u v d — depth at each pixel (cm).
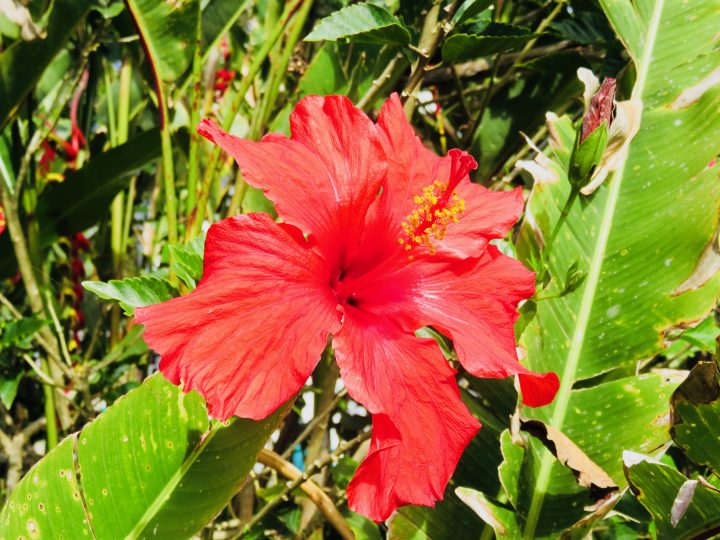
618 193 30
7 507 23
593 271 29
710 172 29
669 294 28
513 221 25
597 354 28
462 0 28
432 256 24
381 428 20
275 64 34
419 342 22
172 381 18
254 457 23
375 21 28
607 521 33
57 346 35
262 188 21
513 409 29
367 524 32
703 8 32
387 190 24
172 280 29
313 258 21
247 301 19
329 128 23
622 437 27
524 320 27
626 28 32
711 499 21
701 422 23
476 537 27
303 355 20
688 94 31
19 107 35
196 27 32
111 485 23
